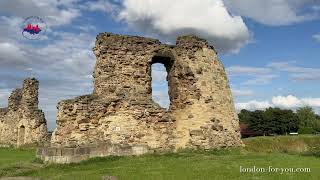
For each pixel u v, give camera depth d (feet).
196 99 72.95
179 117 72.90
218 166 53.21
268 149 96.73
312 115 247.09
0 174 51.72
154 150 69.56
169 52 74.90
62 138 65.05
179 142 71.67
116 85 69.92
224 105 77.00
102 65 70.03
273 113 226.99
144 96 71.72
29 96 125.59
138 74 71.82
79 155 61.11
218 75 78.23
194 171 49.06
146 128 69.87
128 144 67.82
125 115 68.95
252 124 227.61
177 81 74.08
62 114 65.72
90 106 67.10
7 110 135.95
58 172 52.54
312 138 112.98
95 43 72.08
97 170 52.65
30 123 123.65
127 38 72.28
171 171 49.39
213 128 72.90
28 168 56.24
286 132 223.10
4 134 135.54
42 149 61.82
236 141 77.10
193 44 75.66
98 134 66.59
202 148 70.90
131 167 54.19
